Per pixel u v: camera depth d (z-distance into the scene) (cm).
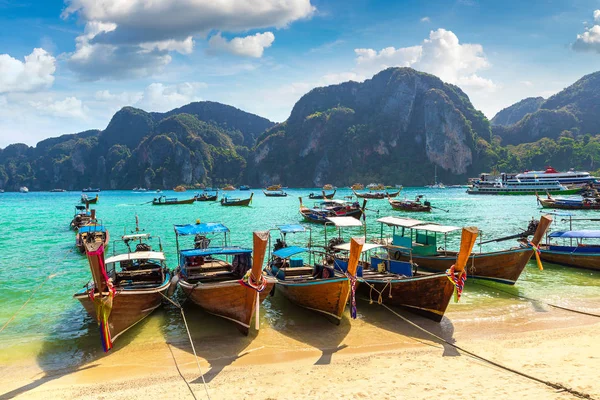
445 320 1473
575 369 1030
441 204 8050
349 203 5597
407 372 1048
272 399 923
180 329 1410
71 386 1025
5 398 973
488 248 2922
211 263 1880
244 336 1343
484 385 959
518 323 1430
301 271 1789
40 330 1438
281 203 9481
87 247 1164
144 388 1004
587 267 2194
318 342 1284
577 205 6356
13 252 3094
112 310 1256
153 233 4116
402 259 2086
